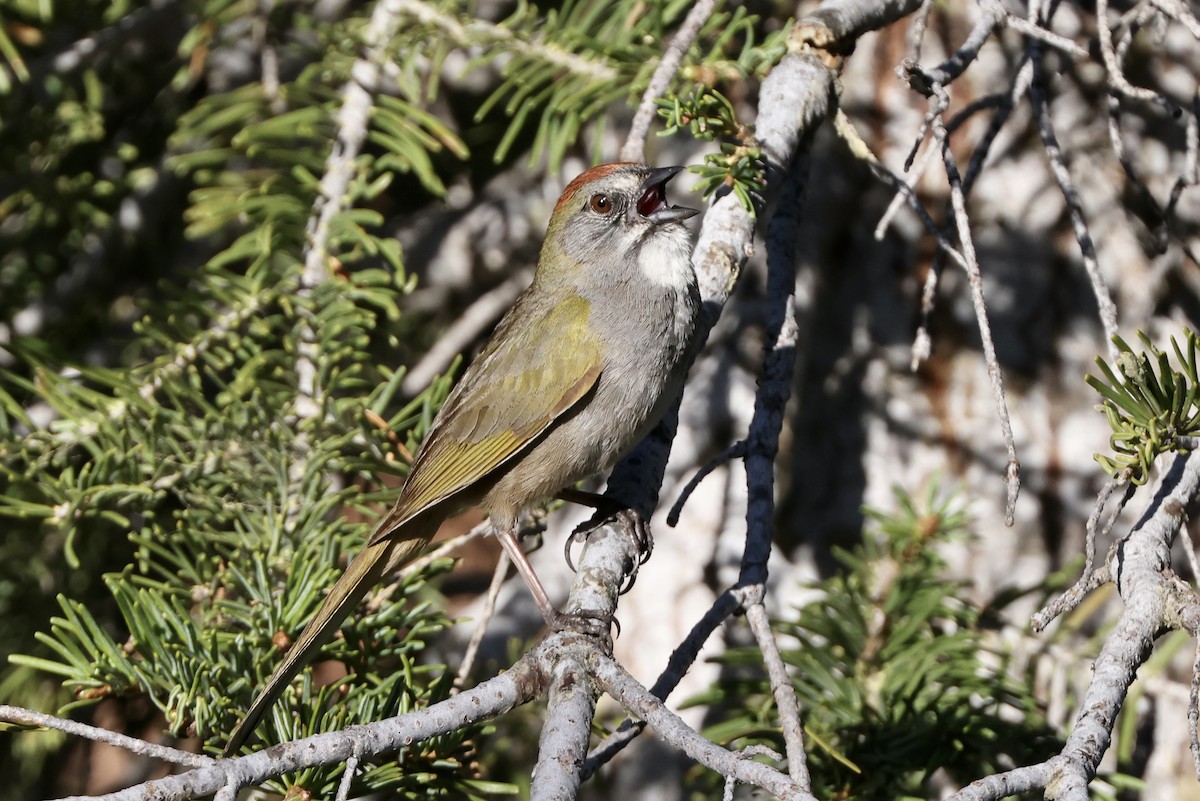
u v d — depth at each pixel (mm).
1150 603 5898
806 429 12281
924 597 9078
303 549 8000
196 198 10312
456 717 6105
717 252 8547
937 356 12195
